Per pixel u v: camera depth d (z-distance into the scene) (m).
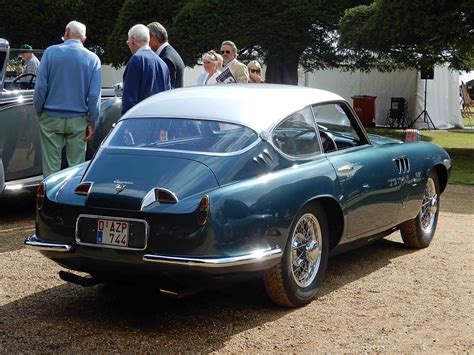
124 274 4.17
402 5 13.73
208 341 4.09
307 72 21.80
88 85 7.06
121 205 4.07
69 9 23.89
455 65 17.30
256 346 4.02
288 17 17.64
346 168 4.97
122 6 21.30
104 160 4.41
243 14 17.83
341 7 17.67
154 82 6.82
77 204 4.18
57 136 7.06
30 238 4.42
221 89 5.06
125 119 4.79
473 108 32.25
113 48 20.00
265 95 4.88
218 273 4.00
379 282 5.33
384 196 5.43
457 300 4.91
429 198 6.46
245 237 4.09
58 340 4.09
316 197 4.59
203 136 4.46
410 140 6.40
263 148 4.42
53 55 6.90
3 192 7.01
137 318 4.48
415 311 4.67
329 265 5.83
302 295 4.64
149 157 4.34
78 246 4.18
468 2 12.81
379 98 22.91
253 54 19.58
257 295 4.95
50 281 5.27
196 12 18.08
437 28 13.50
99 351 3.93
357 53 16.89
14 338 4.11
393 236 6.93
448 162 6.52
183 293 4.12
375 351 3.97
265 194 4.23
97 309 4.64
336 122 5.34
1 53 7.14
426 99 22.19
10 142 7.17
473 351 4.00
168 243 3.97
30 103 7.33
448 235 7.06
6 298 4.86
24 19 24.58
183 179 4.11
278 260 4.31
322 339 4.14
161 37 7.47
